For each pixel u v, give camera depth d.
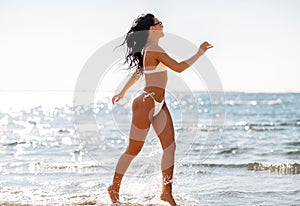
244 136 12.16
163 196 4.36
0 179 5.77
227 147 9.46
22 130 13.83
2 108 32.50
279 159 7.71
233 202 4.67
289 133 13.12
